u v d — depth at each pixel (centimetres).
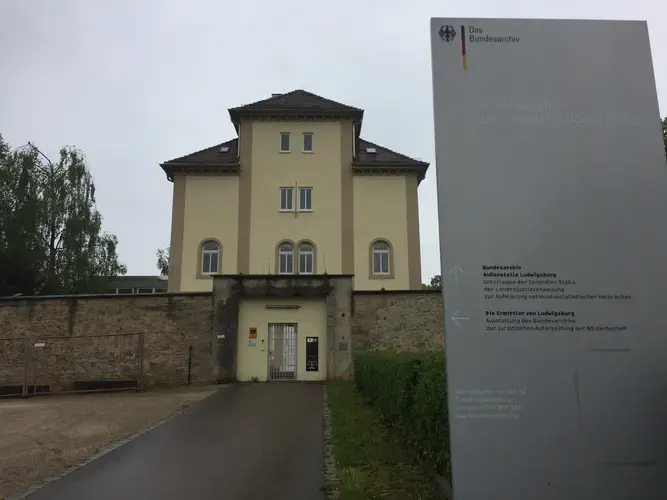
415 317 2305
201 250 2997
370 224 3038
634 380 546
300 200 3066
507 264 561
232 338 2278
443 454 673
